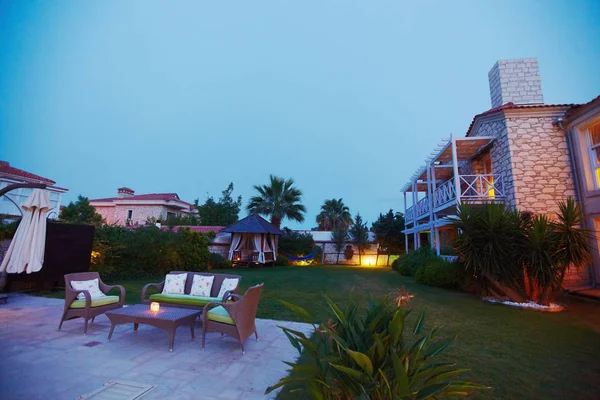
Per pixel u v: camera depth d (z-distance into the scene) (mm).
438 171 15336
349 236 25312
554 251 6688
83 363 3361
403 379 1467
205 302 4887
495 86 12008
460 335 4621
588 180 8750
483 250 7113
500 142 10195
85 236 9055
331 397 1842
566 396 2750
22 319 5199
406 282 11352
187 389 2820
